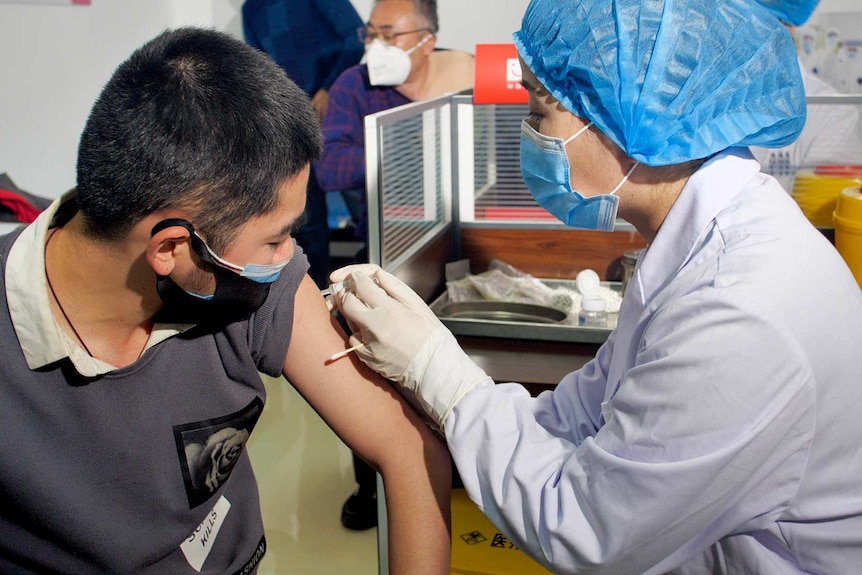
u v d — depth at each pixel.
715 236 0.96
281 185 0.81
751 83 0.96
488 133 2.44
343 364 1.13
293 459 2.99
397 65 3.73
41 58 3.84
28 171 4.00
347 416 1.12
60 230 0.88
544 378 1.91
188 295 0.87
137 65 0.77
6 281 0.83
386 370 1.09
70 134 3.95
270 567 2.34
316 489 2.79
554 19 1.01
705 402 0.86
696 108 0.96
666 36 0.95
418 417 1.16
